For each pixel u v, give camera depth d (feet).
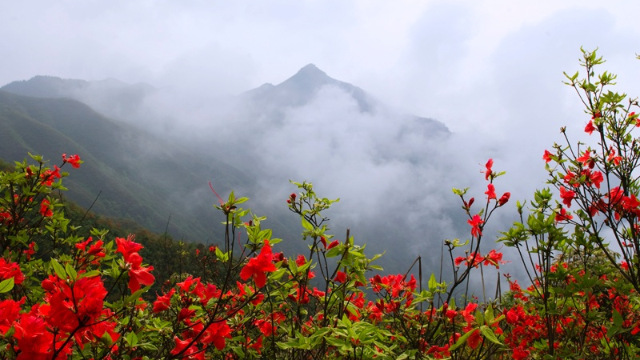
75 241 15.17
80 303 5.85
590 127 12.51
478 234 10.65
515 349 12.41
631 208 10.86
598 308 12.81
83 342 6.61
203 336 8.54
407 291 11.71
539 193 12.00
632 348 11.64
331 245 9.96
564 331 13.85
